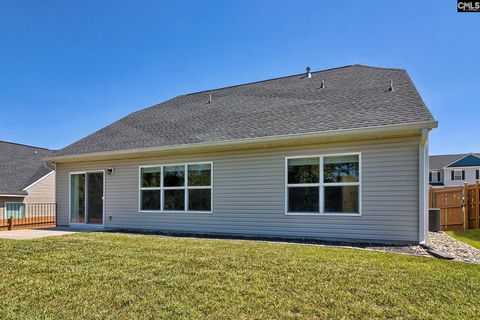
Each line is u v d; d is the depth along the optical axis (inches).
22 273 206.4
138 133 492.1
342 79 489.1
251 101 498.0
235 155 389.1
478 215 451.8
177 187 424.5
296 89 497.7
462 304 149.4
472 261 237.6
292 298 156.6
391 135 311.7
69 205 509.0
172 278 188.2
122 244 296.5
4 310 149.3
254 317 137.6
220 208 394.3
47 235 386.6
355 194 327.9
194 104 567.2
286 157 360.2
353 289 167.3
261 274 193.2
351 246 295.9
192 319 136.5
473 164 1546.5
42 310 148.9
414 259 233.0
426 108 321.4
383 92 396.5
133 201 455.2
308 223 346.3
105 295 165.2
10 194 705.0
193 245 289.0
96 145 490.3
